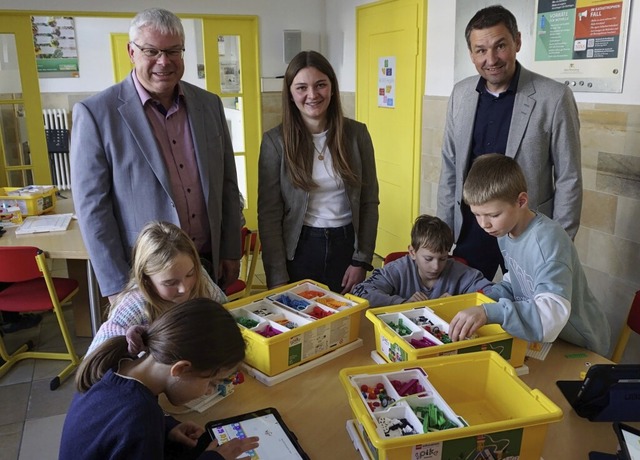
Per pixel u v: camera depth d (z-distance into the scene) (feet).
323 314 5.12
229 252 7.31
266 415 4.13
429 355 4.38
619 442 3.56
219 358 3.53
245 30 16.93
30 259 8.70
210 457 3.50
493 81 7.11
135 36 5.88
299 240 7.36
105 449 3.36
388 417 3.64
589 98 8.42
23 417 8.50
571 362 4.86
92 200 6.04
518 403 3.88
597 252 8.68
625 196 8.04
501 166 4.75
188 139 6.55
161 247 5.04
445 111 12.14
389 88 14.39
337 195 7.29
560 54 8.79
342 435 3.93
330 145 7.11
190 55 21.61
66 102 22.29
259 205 7.33
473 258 7.95
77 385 3.76
